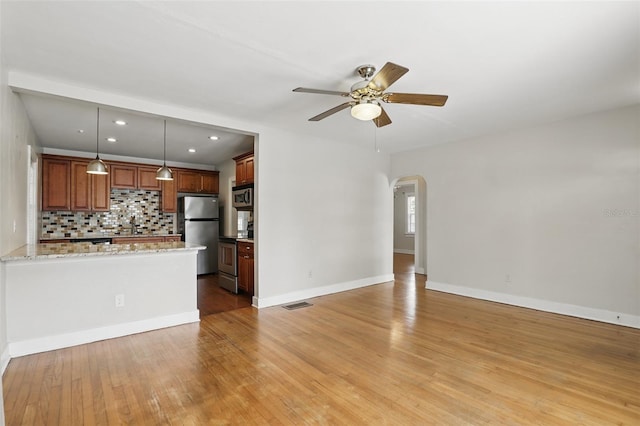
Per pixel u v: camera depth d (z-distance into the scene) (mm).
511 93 3037
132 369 2498
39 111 3588
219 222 7016
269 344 2994
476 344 2980
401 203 10664
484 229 4602
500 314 3893
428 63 2449
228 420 1893
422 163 5434
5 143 2473
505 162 4379
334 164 5047
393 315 3865
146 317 3348
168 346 2945
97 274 3088
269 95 3082
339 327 3449
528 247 4164
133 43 2164
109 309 3141
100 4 1761
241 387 2246
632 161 3393
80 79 2703
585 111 3562
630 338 3098
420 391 2191
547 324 3518
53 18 1881
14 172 2906
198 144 5277
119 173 5930
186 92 3002
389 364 2586
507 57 2357
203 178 6918
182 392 2182
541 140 4047
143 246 3627
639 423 1850
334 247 5051
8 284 2680
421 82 2783
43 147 5285
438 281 5168
